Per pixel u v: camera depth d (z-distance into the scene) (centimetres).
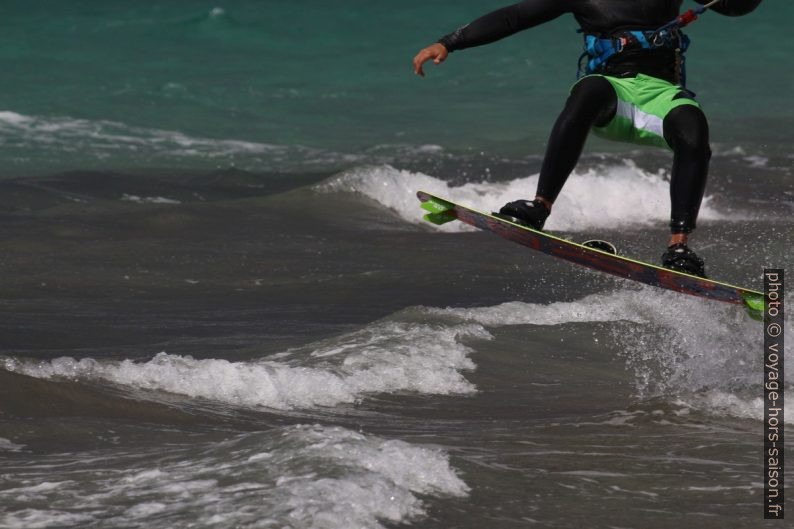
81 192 4872
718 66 9588
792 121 7688
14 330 2717
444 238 4253
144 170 5603
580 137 2091
